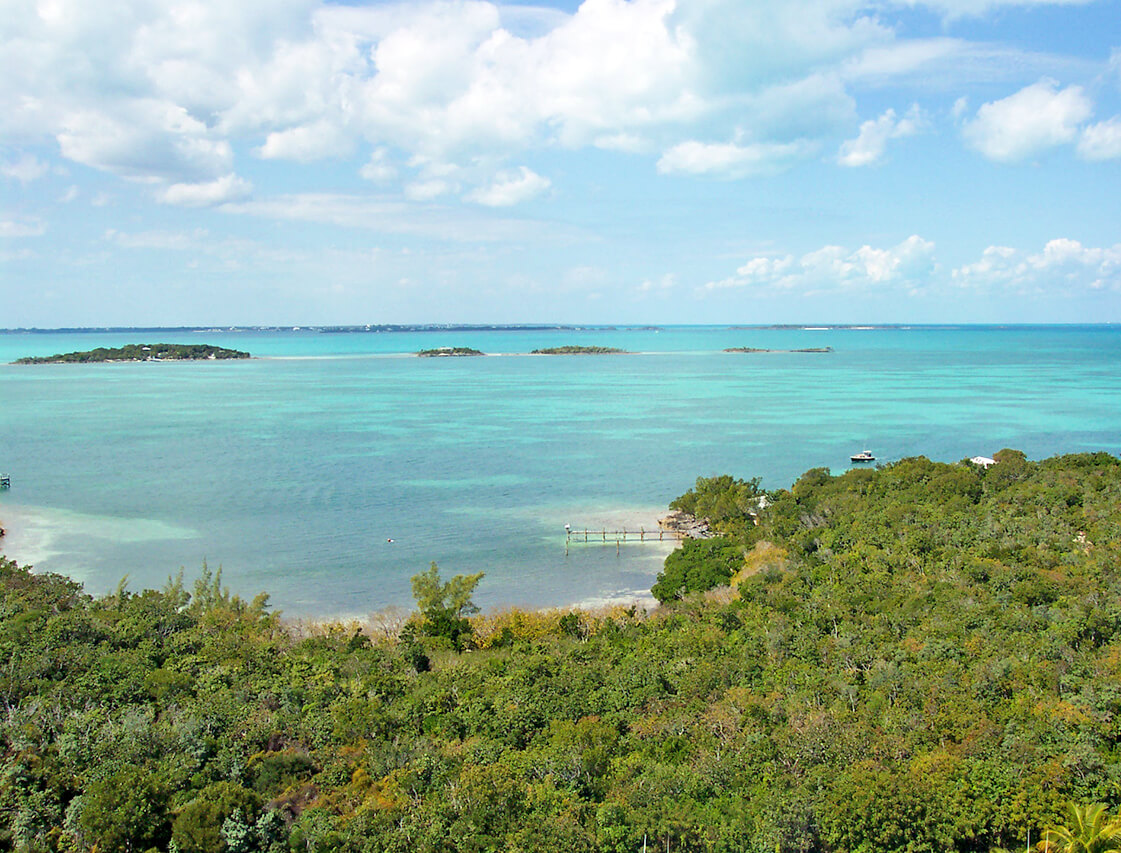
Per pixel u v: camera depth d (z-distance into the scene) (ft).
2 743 135.85
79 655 169.78
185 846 112.37
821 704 147.43
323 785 128.88
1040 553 217.97
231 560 284.61
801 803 114.11
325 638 194.59
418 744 137.28
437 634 200.03
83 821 113.39
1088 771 119.24
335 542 306.76
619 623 207.62
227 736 139.95
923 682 149.38
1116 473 309.42
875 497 305.53
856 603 196.24
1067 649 158.30
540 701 153.58
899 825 111.65
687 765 131.54
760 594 207.72
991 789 116.67
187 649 184.34
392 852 110.01
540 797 122.01
